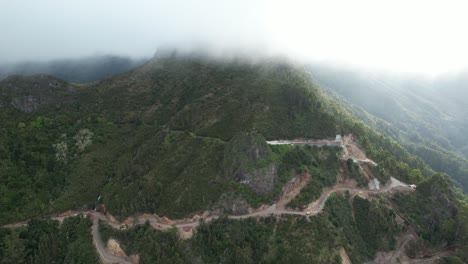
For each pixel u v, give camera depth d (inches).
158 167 6658.5
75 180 6973.4
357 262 5536.4
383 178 7007.9
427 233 6284.5
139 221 5940.0
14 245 5590.6
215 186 6038.4
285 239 5398.6
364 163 7175.2
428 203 6663.4
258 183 5994.1
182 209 5782.5
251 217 5693.9
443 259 6048.2
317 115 7800.2
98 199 6579.7
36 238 5846.5
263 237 5428.2
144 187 6235.2
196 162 6545.3
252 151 6220.5
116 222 6028.5
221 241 5383.9
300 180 6382.9
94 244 5757.9
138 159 6943.9
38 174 6948.8
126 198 6166.3
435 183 6825.8
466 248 5989.2
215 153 6663.4
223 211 5767.7
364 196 6619.1
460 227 6250.0
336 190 6594.5
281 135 7219.5
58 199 6579.7
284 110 7711.6
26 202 6417.3
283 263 5108.3
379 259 5876.0
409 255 6023.6
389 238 6097.4
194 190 6018.7
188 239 5423.2
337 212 6087.6
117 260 5477.4
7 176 6663.4
